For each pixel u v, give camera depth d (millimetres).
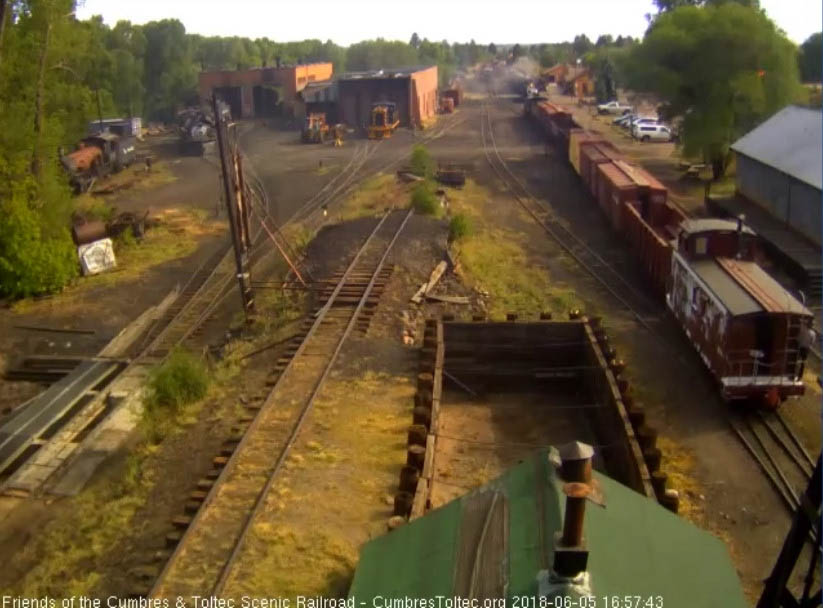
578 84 95375
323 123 61500
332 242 27281
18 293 25781
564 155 48375
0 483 15125
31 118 29750
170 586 10414
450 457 15477
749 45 39375
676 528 7789
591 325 18828
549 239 30703
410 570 7660
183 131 56312
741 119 40625
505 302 23391
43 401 18766
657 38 41531
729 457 15023
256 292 24156
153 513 12523
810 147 29031
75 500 13938
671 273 21516
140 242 31766
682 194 38875
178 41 88625
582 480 6848
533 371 19031
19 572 11859
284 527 11695
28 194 27391
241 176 21172
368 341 19125
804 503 8695
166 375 16578
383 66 115125
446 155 51250
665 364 19203
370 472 13453
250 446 14156
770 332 16234
